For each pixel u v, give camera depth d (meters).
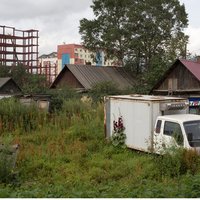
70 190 9.12
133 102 16.75
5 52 87.75
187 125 14.48
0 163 11.82
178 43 54.53
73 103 26.98
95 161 14.83
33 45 90.50
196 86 32.31
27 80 64.25
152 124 15.79
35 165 13.95
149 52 56.78
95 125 21.36
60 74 52.00
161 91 34.88
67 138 19.77
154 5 55.19
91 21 57.00
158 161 12.86
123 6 56.06
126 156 15.94
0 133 21.16
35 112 23.83
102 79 51.53
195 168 12.20
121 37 55.59
